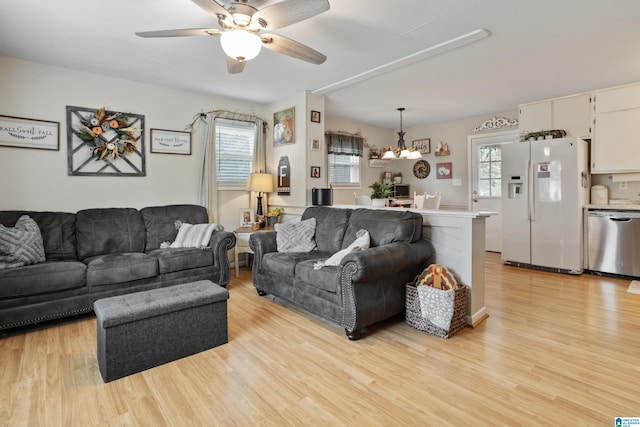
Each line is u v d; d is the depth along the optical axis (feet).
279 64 11.07
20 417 5.31
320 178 14.73
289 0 5.80
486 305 10.43
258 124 15.88
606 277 13.64
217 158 14.98
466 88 13.80
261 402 5.71
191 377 6.50
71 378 6.46
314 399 5.79
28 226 9.59
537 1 7.44
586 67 11.54
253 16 6.31
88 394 5.94
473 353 7.38
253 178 14.55
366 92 14.32
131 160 12.80
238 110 15.49
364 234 9.89
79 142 11.68
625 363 6.88
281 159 15.43
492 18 8.18
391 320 9.42
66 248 10.53
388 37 9.14
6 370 6.73
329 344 7.89
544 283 12.84
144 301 7.10
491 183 19.01
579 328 8.64
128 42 9.34
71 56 10.37
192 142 14.28
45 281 8.55
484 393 5.91
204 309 7.59
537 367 6.77
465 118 19.71
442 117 19.52
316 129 14.53
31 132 10.82
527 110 15.93
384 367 6.82
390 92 14.32
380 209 10.88
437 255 9.79
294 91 14.17
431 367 6.81
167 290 7.90
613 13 8.00
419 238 9.80
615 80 12.92
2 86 10.33
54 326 9.00
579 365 6.82
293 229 11.82
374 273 7.82
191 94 14.20
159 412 5.45
